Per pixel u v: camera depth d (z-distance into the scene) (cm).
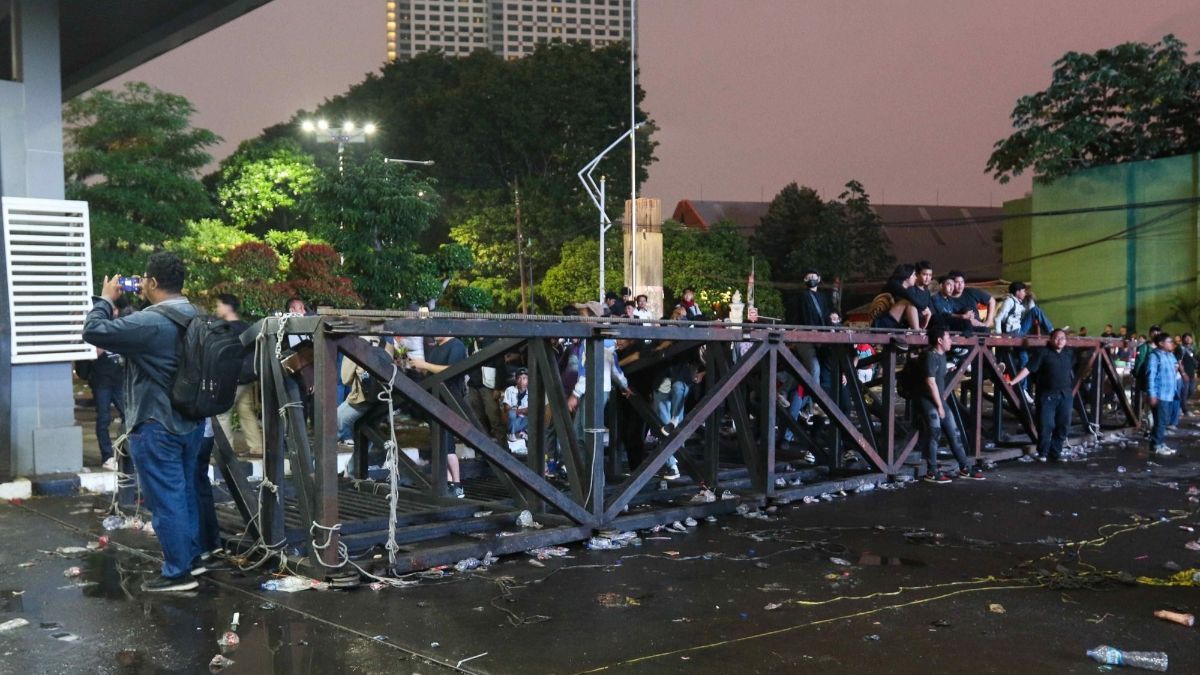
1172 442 1524
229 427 1048
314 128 3228
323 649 479
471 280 4753
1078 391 1526
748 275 4731
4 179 942
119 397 1019
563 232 4884
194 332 573
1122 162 4128
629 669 453
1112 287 4103
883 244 5919
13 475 928
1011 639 503
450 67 6962
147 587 582
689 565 666
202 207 2897
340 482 929
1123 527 809
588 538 741
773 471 912
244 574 623
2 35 1201
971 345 1193
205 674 442
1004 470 1177
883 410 1074
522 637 500
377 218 2086
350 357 611
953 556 697
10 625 511
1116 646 494
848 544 738
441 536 726
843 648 486
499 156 5631
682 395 1081
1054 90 4288
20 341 933
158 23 1253
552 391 754
